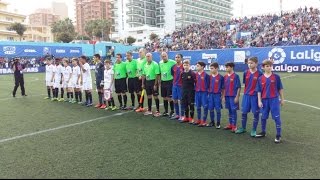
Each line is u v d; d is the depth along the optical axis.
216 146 6.51
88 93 12.02
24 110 11.15
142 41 92.19
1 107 11.91
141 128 8.15
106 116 9.81
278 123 6.88
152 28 94.69
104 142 6.86
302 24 33.41
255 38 34.12
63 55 37.53
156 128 8.14
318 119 9.05
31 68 34.94
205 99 8.35
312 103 11.66
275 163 5.48
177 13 112.56
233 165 5.38
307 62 24.42
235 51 27.00
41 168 5.33
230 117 7.99
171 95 9.50
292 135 7.36
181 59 9.09
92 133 7.67
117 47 42.59
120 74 10.86
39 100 13.82
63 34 77.75
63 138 7.24
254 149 6.30
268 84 6.98
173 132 7.70
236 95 7.82
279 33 32.69
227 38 36.66
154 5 117.06
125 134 7.53
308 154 5.97
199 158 5.75
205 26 45.50
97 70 11.45
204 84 8.31
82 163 5.55
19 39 85.19
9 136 7.47
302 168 5.23
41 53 35.81
